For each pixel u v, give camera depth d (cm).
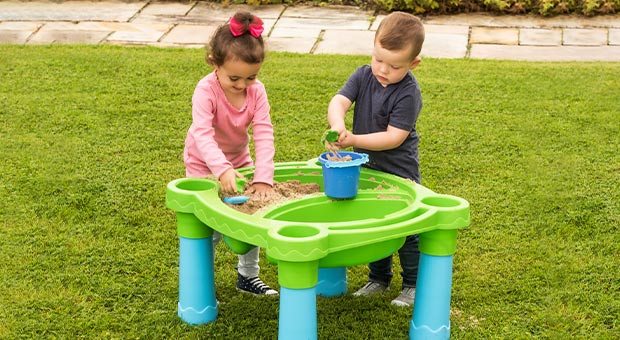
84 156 455
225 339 288
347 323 301
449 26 776
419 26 299
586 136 495
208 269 295
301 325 251
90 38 715
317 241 242
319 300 319
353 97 320
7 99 543
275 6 838
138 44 700
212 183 298
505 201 408
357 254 261
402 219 267
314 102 552
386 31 295
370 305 315
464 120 522
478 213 395
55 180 421
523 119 525
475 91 579
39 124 502
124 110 530
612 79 608
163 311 306
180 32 741
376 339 291
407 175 322
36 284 322
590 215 391
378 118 313
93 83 580
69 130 495
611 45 719
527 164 455
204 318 297
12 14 787
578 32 757
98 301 311
